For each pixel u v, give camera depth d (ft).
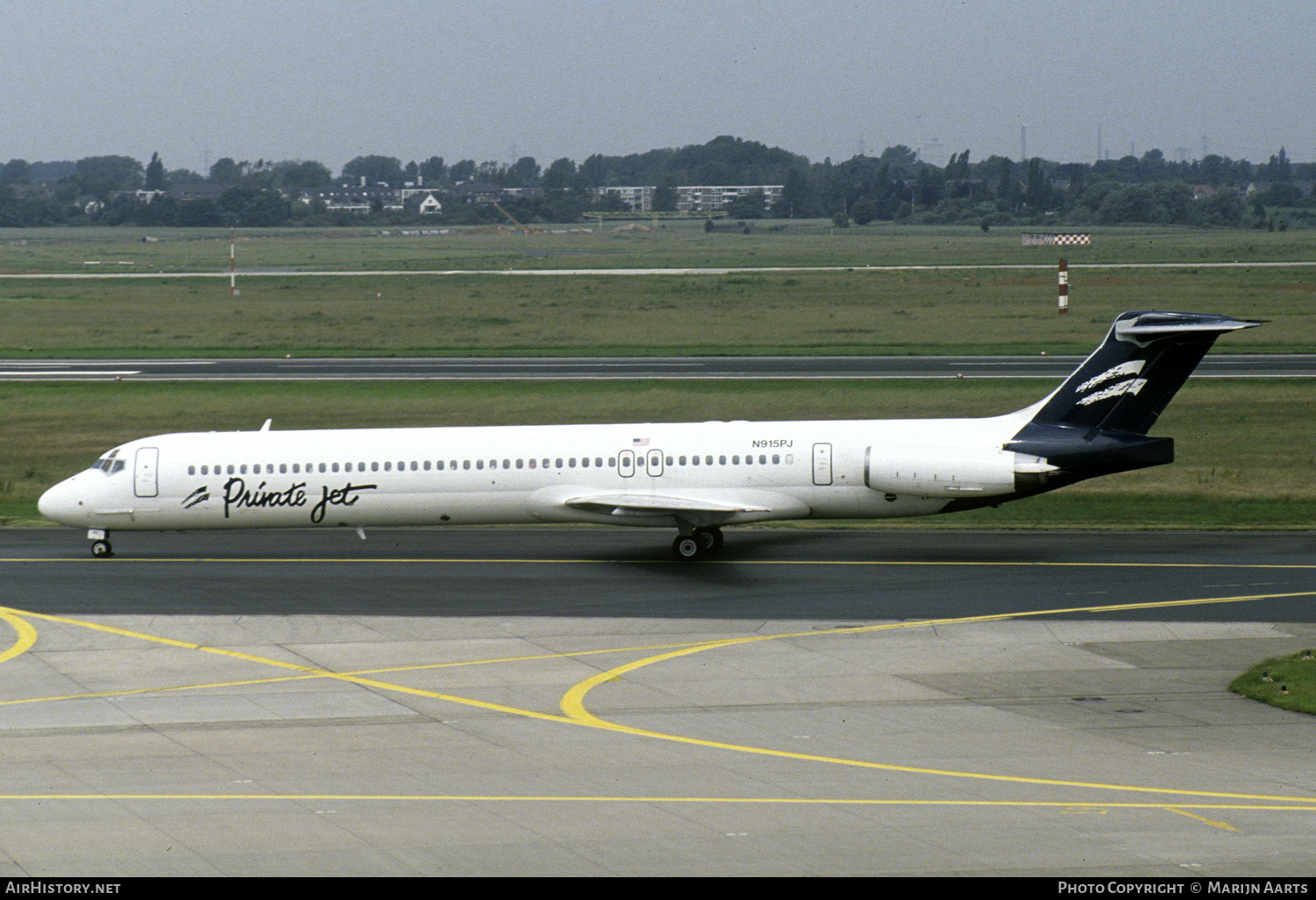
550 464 433.07
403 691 289.94
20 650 323.16
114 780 229.25
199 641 331.77
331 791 222.69
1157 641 327.88
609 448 433.07
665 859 189.37
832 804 214.69
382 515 439.22
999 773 233.14
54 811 212.02
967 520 498.69
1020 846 194.18
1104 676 299.79
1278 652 317.22
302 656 318.24
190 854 191.93
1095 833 199.62
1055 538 460.55
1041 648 321.93
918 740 254.68
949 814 209.36
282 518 440.86
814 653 319.47
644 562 425.69
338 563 427.33
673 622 348.59
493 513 438.40
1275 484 549.54
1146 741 253.85
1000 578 395.75
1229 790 222.28
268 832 201.67
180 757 243.40
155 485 437.58
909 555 433.07
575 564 422.41
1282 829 201.26
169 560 433.89
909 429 431.43
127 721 267.59
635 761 241.35
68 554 446.60
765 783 227.40
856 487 427.74
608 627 343.87
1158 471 571.69
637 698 285.02
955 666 307.99
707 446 431.43
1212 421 654.94
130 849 193.88
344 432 447.42
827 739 255.09
